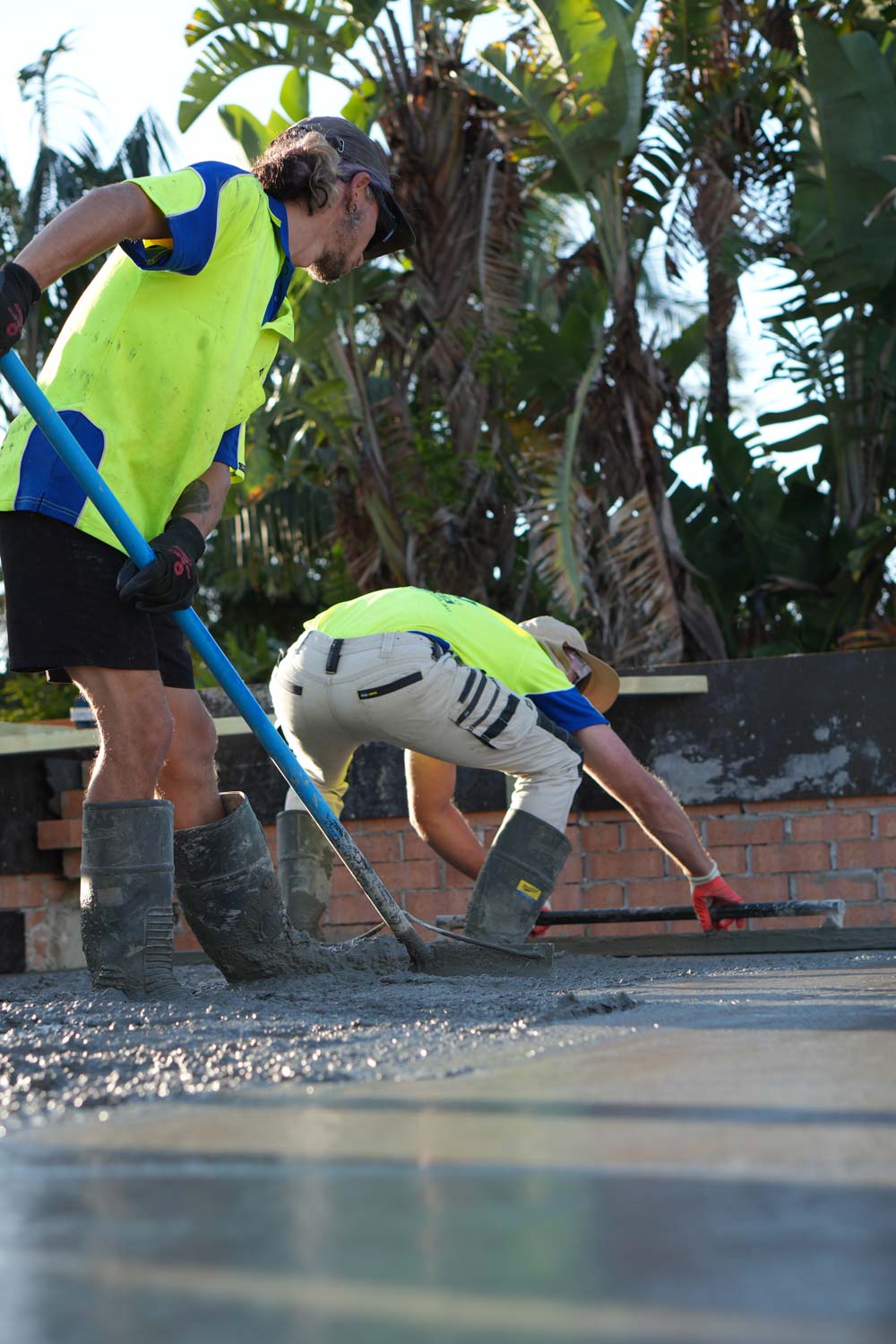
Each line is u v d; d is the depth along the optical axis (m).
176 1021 2.53
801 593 15.19
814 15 14.33
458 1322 0.65
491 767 4.50
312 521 20.20
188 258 3.21
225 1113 1.44
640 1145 1.14
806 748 7.00
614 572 13.05
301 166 3.46
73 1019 2.56
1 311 2.90
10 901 7.32
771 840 7.06
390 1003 2.94
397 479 14.28
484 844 7.17
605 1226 0.84
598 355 13.54
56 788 7.46
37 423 3.12
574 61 12.85
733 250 13.69
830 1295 0.68
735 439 15.58
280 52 13.42
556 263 15.64
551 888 4.45
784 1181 0.97
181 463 3.36
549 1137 1.19
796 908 5.32
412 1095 1.52
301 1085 1.66
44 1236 0.86
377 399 16.77
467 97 13.91
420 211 13.88
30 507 3.19
